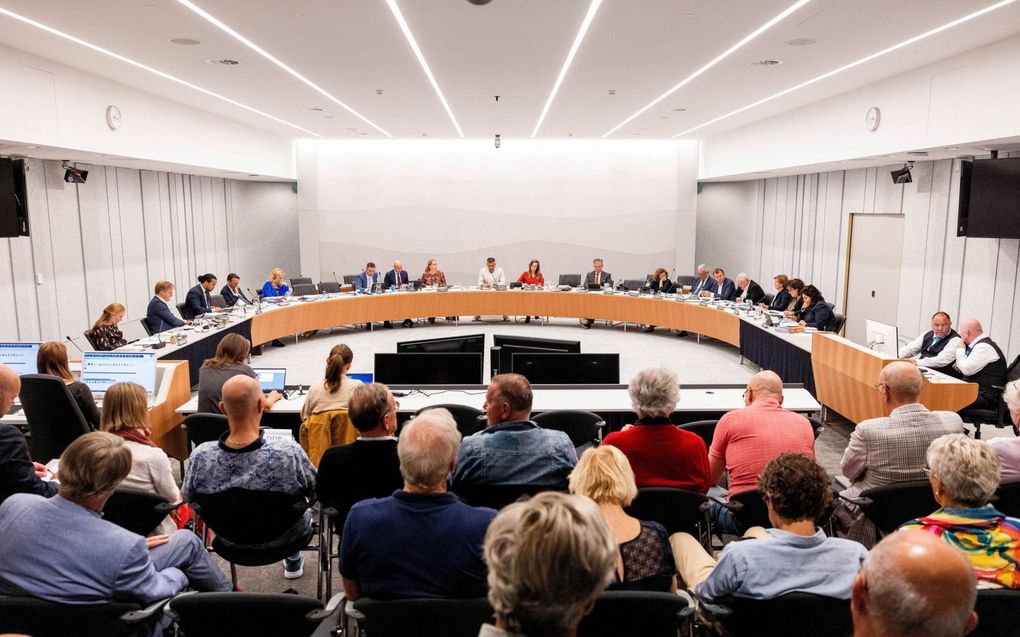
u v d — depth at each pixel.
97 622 2.21
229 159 12.38
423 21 5.85
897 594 1.25
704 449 3.30
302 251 16.41
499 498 3.06
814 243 13.18
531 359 5.82
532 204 16.48
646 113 11.31
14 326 8.86
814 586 2.17
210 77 8.37
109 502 3.12
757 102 10.15
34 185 9.25
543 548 1.21
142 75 8.24
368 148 16.19
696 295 12.53
